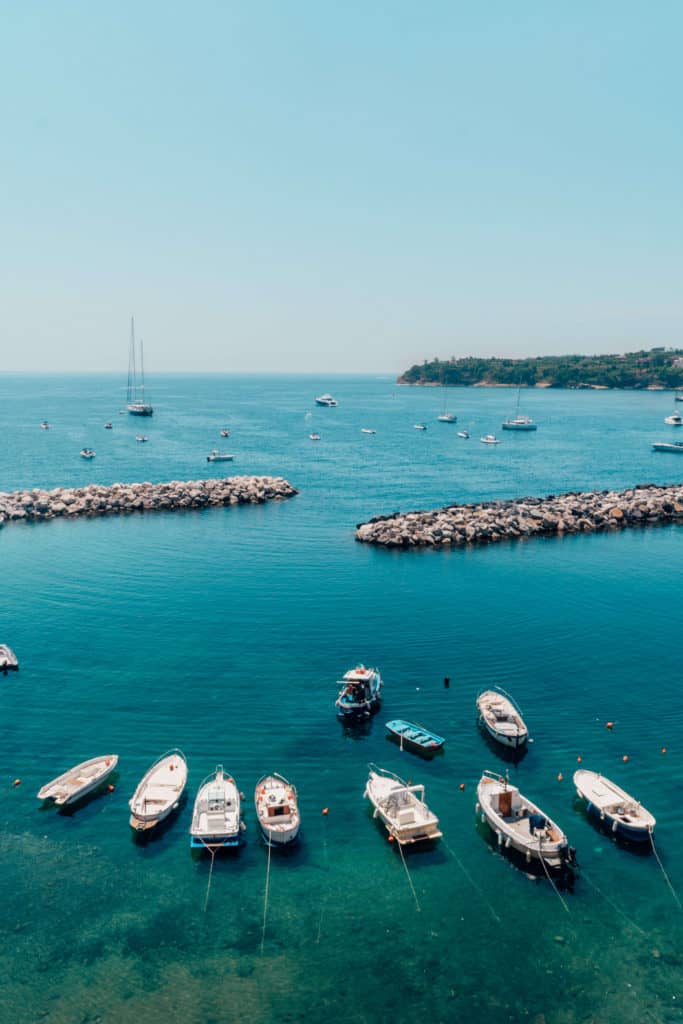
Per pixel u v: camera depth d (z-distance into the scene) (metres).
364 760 42.91
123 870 33.69
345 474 155.62
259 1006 26.62
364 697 48.31
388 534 92.69
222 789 37.91
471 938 29.81
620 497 119.19
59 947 29.17
